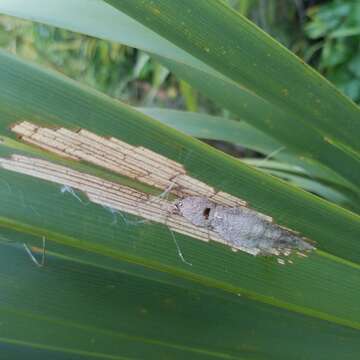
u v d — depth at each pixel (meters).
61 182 0.10
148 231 0.10
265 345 0.12
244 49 0.11
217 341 0.12
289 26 0.40
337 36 0.35
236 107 0.18
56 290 0.11
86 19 0.13
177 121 0.22
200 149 0.10
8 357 0.12
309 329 0.12
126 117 0.10
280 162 0.24
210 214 0.11
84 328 0.12
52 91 0.09
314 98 0.12
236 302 0.12
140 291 0.12
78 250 0.10
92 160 0.10
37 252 0.11
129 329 0.12
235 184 0.11
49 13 0.12
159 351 0.12
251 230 0.11
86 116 0.10
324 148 0.16
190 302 0.12
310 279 0.12
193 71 0.17
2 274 0.11
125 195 0.10
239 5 0.30
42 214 0.10
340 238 0.12
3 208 0.09
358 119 0.12
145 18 0.10
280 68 0.11
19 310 0.11
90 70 0.39
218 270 0.11
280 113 0.17
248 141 0.22
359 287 0.12
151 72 0.42
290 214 0.11
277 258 0.11
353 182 0.17
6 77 0.09
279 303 0.12
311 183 0.22
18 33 0.35
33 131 0.09
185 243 0.11
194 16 0.10
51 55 0.37
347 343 0.12
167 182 0.10
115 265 0.11
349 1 0.36
